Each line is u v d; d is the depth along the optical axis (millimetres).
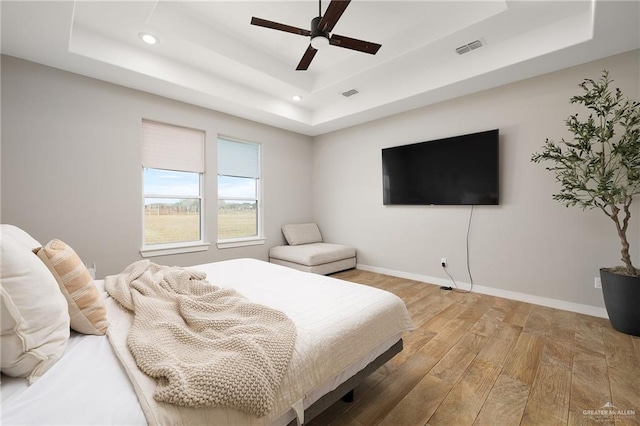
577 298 2766
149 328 1098
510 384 1636
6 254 797
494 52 2826
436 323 2516
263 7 2557
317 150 5387
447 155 3592
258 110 3957
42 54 2500
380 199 4426
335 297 1627
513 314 2715
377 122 4414
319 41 2143
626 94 2504
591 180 2693
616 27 2156
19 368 794
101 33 2617
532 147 3002
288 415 995
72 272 1088
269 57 3408
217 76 3457
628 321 2219
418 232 3982
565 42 2436
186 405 741
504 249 3225
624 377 1682
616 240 2568
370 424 1346
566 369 1774
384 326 1513
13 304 779
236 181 4406
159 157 3500
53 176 2738
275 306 1469
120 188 3148
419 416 1395
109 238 3078
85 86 2910
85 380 811
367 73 3469
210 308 1293
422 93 3398
